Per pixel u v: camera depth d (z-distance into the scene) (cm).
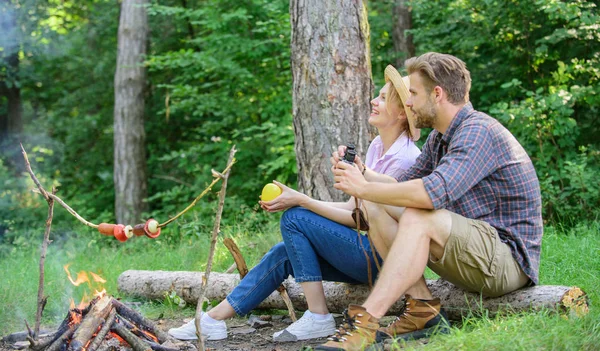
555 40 759
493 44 859
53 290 485
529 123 717
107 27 1412
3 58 1386
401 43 1068
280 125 992
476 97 920
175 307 448
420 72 316
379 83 1007
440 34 950
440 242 293
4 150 1416
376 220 314
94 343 295
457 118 314
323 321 349
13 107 1431
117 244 857
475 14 861
